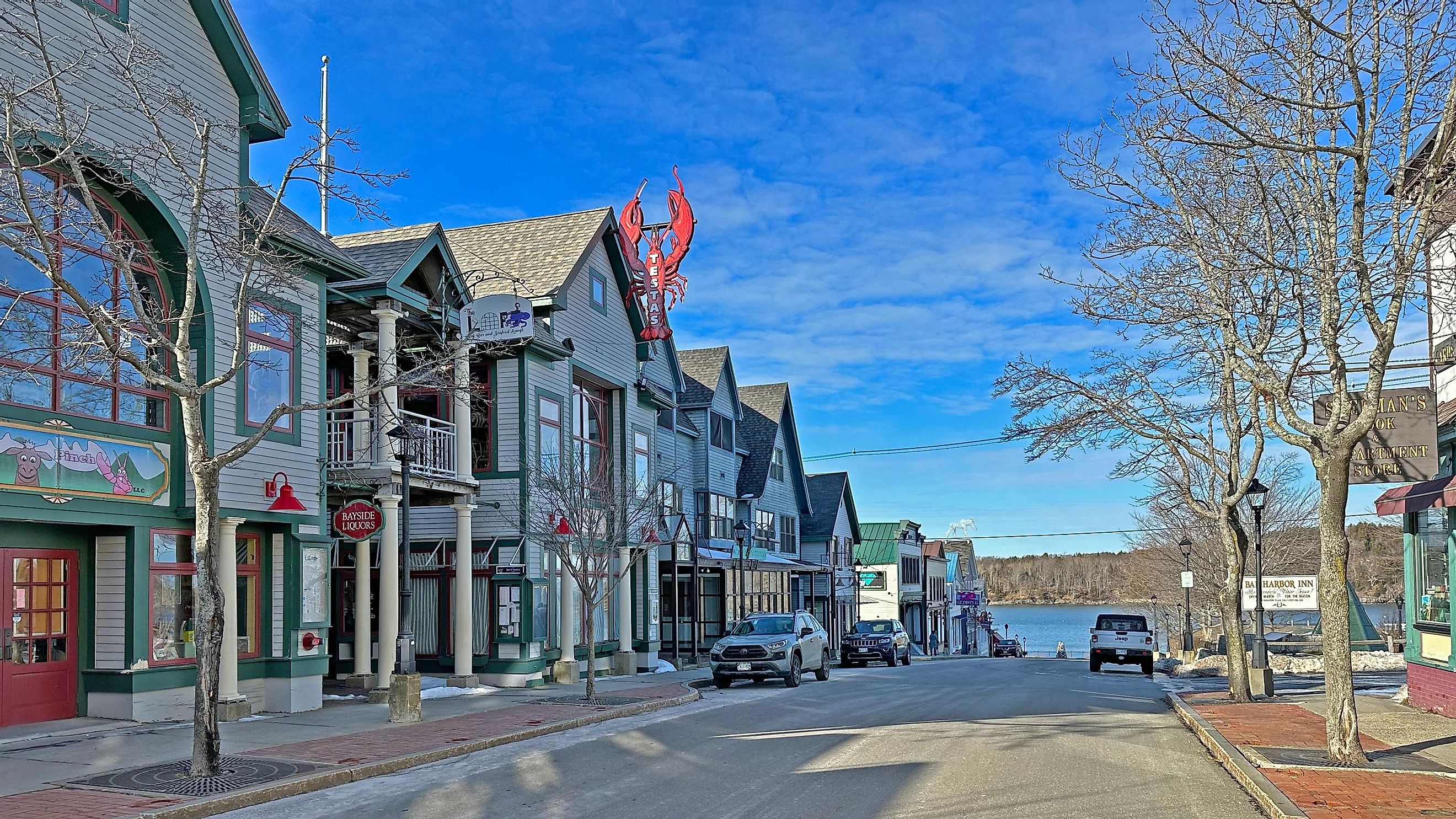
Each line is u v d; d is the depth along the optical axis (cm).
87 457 1450
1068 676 3083
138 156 1418
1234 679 1939
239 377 1677
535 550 2431
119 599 1528
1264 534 4188
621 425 2920
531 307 2214
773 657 2522
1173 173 1489
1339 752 1173
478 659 2394
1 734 1383
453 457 2328
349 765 1213
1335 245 1245
